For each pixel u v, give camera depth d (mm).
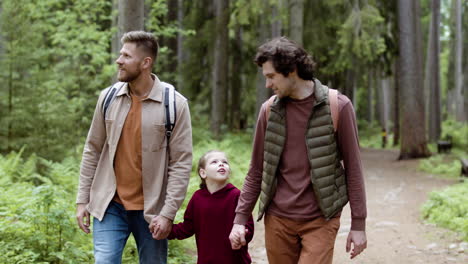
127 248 4625
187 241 5410
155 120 2941
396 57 18578
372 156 20250
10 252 3924
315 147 2646
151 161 2951
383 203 9359
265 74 2600
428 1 33844
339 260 5414
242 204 2943
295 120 2691
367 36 14406
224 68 18016
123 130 2963
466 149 21953
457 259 5289
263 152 2869
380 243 6168
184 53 22625
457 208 7152
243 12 13750
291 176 2727
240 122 24406
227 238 3178
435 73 25969
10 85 8492
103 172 3049
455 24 33281
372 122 40531
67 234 4250
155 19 11008
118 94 2984
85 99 10250
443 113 43156
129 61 2898
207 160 3205
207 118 20656
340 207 2691
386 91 38062
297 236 2797
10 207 4641
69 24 9984
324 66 18938
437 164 15633
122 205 3000
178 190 2953
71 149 8828
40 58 9203
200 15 18453
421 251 5703
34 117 8508
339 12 16359
